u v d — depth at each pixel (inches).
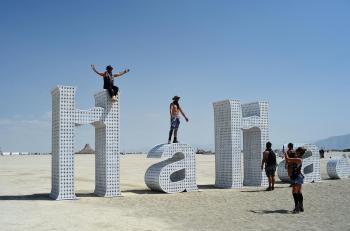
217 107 896.9
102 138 741.9
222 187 873.5
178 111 825.5
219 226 459.2
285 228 446.6
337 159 1062.4
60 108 692.1
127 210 573.9
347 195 721.0
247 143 937.5
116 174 733.3
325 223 473.4
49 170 1451.8
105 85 736.3
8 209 577.0
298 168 549.6
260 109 909.2
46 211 560.4
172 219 502.3
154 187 789.9
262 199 685.3
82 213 545.0
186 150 800.9
